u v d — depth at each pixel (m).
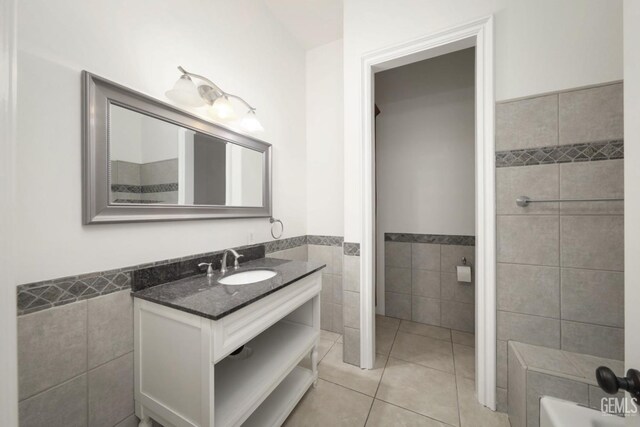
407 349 1.95
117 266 1.02
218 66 1.48
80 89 0.92
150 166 1.15
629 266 0.50
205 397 0.87
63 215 0.88
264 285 1.15
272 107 1.92
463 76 2.25
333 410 1.35
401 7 1.56
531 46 1.27
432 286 2.37
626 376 0.49
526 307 1.30
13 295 0.45
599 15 1.16
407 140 2.45
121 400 1.03
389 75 2.52
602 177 1.17
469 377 1.62
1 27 0.44
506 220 1.33
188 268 1.29
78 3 0.91
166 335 0.97
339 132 2.21
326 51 2.27
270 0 1.81
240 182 1.64
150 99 1.12
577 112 1.20
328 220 2.27
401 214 2.48
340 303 2.23
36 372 0.82
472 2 1.38
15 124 0.45
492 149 1.34
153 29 1.16
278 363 1.25
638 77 0.48
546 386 1.07
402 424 1.26
